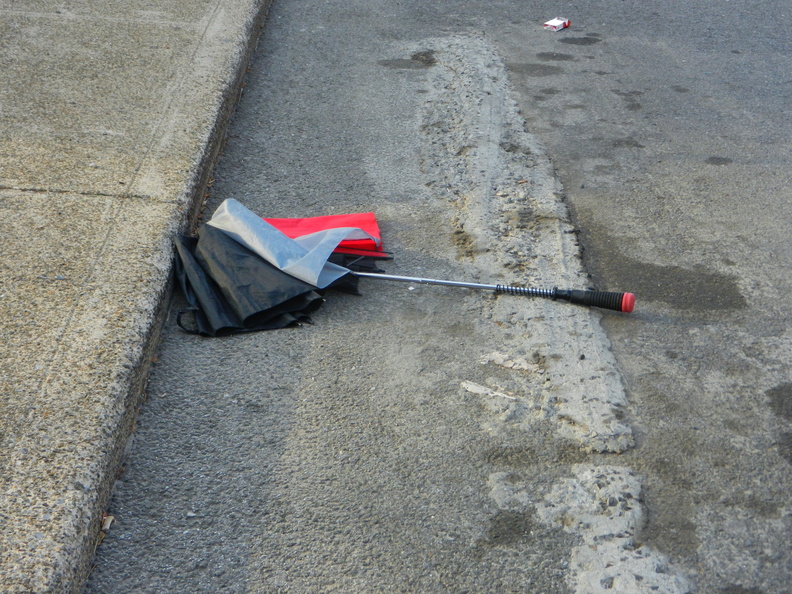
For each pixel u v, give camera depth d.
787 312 1.79
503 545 1.36
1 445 1.37
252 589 1.30
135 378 1.52
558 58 2.91
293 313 1.73
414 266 1.88
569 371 1.63
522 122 2.48
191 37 2.67
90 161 2.01
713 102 2.64
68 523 1.29
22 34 2.59
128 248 1.76
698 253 1.95
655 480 1.45
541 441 1.50
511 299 1.79
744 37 3.15
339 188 2.15
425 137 2.39
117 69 2.43
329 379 1.60
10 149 2.02
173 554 1.34
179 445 1.48
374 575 1.32
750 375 1.64
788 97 2.69
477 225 2.01
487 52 2.92
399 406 1.56
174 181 1.97
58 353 1.51
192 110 2.25
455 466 1.46
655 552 1.36
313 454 1.47
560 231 2.00
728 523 1.39
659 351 1.68
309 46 2.92
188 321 1.71
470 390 1.59
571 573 1.33
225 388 1.58
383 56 2.87
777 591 1.32
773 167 2.30
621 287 1.85
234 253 1.77
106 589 1.30
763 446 1.51
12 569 1.24
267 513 1.39
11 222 1.79
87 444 1.38
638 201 2.13
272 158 2.26
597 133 2.44
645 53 2.98
